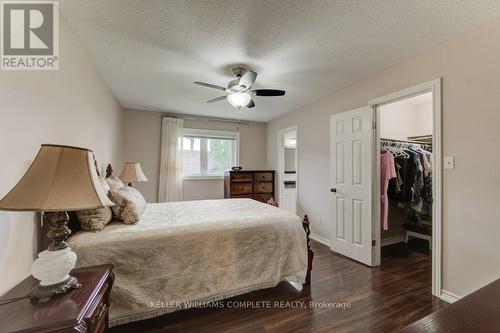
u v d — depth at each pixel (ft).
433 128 7.01
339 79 9.57
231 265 6.33
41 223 4.79
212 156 17.02
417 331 2.14
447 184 6.70
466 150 6.31
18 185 3.12
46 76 4.97
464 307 2.48
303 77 9.37
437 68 6.96
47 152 3.30
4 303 3.03
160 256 5.58
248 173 16.29
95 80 8.46
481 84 6.03
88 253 4.94
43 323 2.66
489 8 5.35
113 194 6.29
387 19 5.76
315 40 6.72
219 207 8.94
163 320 5.88
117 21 5.87
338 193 10.56
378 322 5.74
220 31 6.31
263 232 6.84
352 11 5.47
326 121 11.69
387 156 9.89
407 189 10.41
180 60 7.96
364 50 7.26
